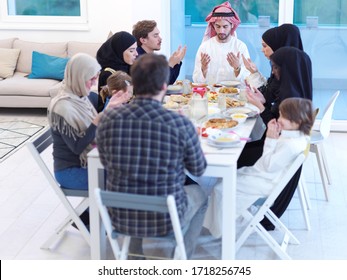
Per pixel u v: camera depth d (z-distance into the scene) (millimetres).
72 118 3330
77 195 3439
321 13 5852
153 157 2652
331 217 4082
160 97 2715
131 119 2662
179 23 6117
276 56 3773
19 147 5523
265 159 3322
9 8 7254
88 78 3385
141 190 2715
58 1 7145
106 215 2791
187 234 3221
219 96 4000
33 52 6828
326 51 5949
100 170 3207
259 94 3998
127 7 7004
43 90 6445
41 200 4348
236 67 4758
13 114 6691
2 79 6773
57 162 3467
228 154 3061
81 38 7156
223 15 4863
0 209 4188
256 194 3344
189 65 6215
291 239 3695
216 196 3332
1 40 7086
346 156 5297
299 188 3881
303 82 3754
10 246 3664
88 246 3672
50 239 3643
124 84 3770
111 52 4387
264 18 5934
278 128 3340
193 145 2689
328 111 4141
